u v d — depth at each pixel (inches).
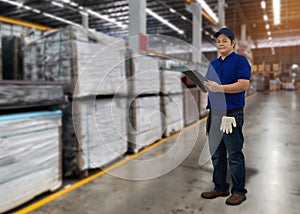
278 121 245.8
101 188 92.3
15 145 72.6
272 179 100.7
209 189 91.5
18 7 477.4
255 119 261.9
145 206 79.0
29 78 104.7
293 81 923.4
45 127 82.7
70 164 99.5
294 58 930.1
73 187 92.9
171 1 441.1
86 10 475.2
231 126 74.2
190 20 570.3
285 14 604.7
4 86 69.3
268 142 162.2
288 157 129.8
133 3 223.8
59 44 95.6
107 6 463.5
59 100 87.5
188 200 83.0
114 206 79.0
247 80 72.5
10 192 71.7
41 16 549.3
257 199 83.1
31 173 78.0
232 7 537.0
